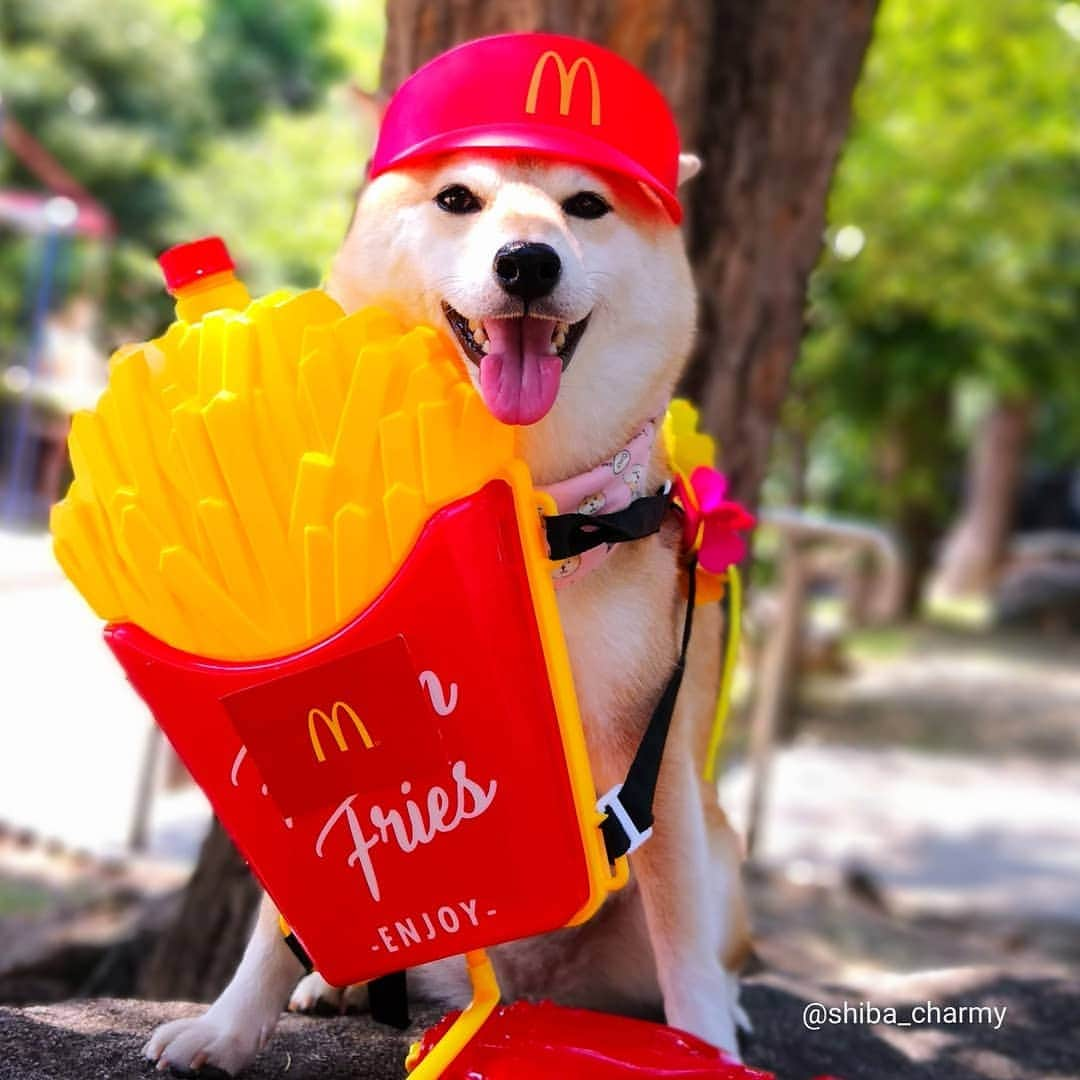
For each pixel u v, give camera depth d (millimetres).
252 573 591
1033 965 1769
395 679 579
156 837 2203
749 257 1141
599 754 708
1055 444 8312
